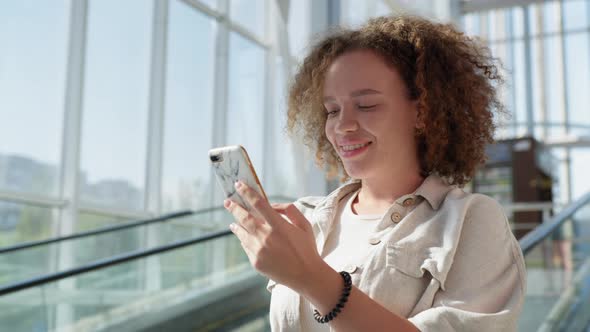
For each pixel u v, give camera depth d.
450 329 1.02
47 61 7.18
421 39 1.24
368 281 1.14
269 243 0.98
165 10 8.59
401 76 1.23
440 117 1.24
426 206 1.21
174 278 5.09
